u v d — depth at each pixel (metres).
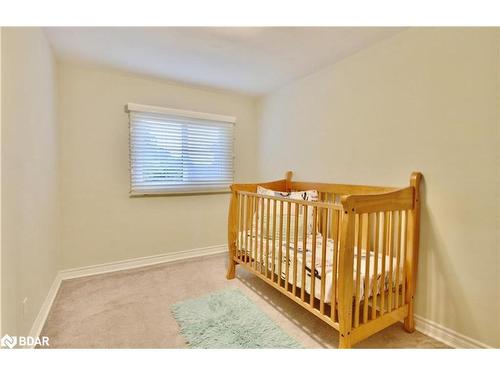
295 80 2.85
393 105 1.88
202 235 3.27
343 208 1.37
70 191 2.51
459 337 1.53
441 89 1.60
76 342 1.56
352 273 1.39
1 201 1.09
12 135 1.24
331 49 2.11
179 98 3.04
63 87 2.44
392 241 1.63
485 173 1.42
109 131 2.67
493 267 1.40
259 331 1.66
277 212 2.33
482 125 1.43
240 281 2.47
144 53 2.22
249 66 2.47
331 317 1.47
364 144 2.10
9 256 1.18
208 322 1.77
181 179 3.08
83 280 2.47
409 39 1.77
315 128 2.61
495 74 1.37
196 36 1.93
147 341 1.57
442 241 1.60
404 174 1.81
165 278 2.53
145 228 2.90
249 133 3.57
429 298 1.66
